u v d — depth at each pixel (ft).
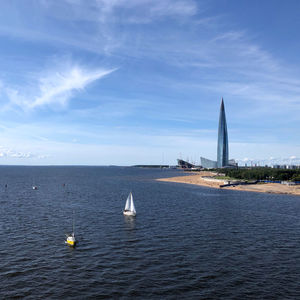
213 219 282.97
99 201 409.49
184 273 149.28
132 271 151.43
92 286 134.21
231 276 146.00
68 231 230.89
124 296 124.98
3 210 322.14
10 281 138.72
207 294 126.93
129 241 204.23
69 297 123.95
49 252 180.04
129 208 309.63
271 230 239.91
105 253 178.91
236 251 184.44
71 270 152.46
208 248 189.98
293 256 176.04
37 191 535.19
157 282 138.62
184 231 233.35
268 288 133.18
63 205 366.22
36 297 123.75
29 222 261.65
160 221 271.28
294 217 298.15
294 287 134.51
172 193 529.45
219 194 519.19
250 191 577.84
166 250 185.16
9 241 202.08
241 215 306.35
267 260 168.86
